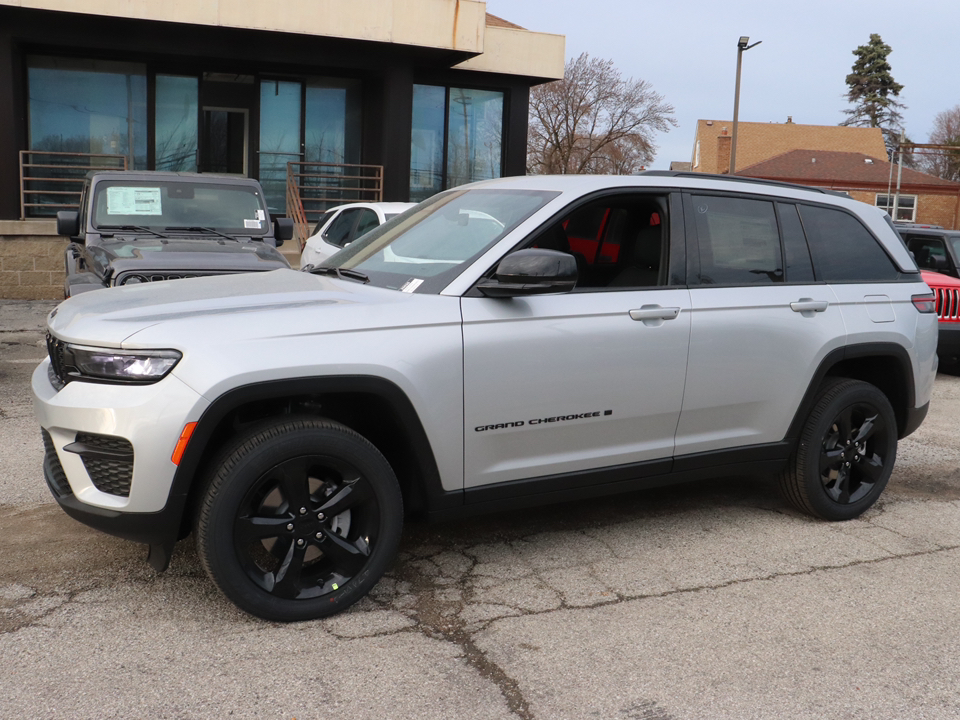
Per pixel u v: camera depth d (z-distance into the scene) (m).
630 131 43.28
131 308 3.34
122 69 15.52
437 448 3.51
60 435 3.20
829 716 2.80
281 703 2.77
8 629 3.19
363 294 3.57
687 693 2.91
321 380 3.22
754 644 3.26
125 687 2.83
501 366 3.58
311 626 3.30
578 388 3.76
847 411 4.57
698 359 4.06
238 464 3.12
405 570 3.86
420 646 3.17
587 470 3.92
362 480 3.36
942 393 9.14
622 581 3.80
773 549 4.24
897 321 4.75
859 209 4.87
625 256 4.40
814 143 57.19
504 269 3.46
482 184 4.41
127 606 3.41
